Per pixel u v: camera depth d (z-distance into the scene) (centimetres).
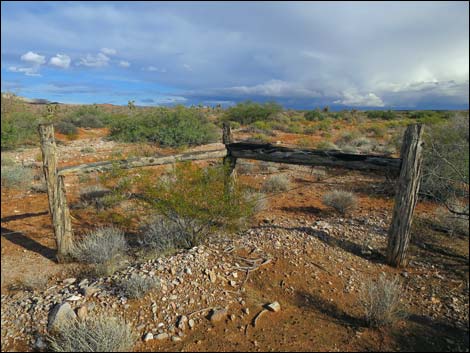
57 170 480
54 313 335
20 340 321
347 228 570
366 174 988
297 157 512
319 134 2094
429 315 356
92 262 480
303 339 309
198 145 1454
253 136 1711
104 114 2350
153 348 296
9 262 499
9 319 351
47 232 614
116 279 388
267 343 303
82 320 321
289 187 841
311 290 388
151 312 337
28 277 436
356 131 2091
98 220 641
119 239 505
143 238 539
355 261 464
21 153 1270
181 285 374
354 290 395
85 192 778
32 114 1630
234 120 2606
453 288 404
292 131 2128
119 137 1533
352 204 671
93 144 1437
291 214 648
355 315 350
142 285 357
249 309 350
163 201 454
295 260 444
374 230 565
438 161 699
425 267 455
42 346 309
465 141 939
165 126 1498
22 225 643
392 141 1458
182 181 452
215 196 451
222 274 406
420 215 628
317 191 828
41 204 764
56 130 1655
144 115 1689
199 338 308
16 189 868
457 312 359
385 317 329
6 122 1387
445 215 589
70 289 392
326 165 493
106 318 310
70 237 499
